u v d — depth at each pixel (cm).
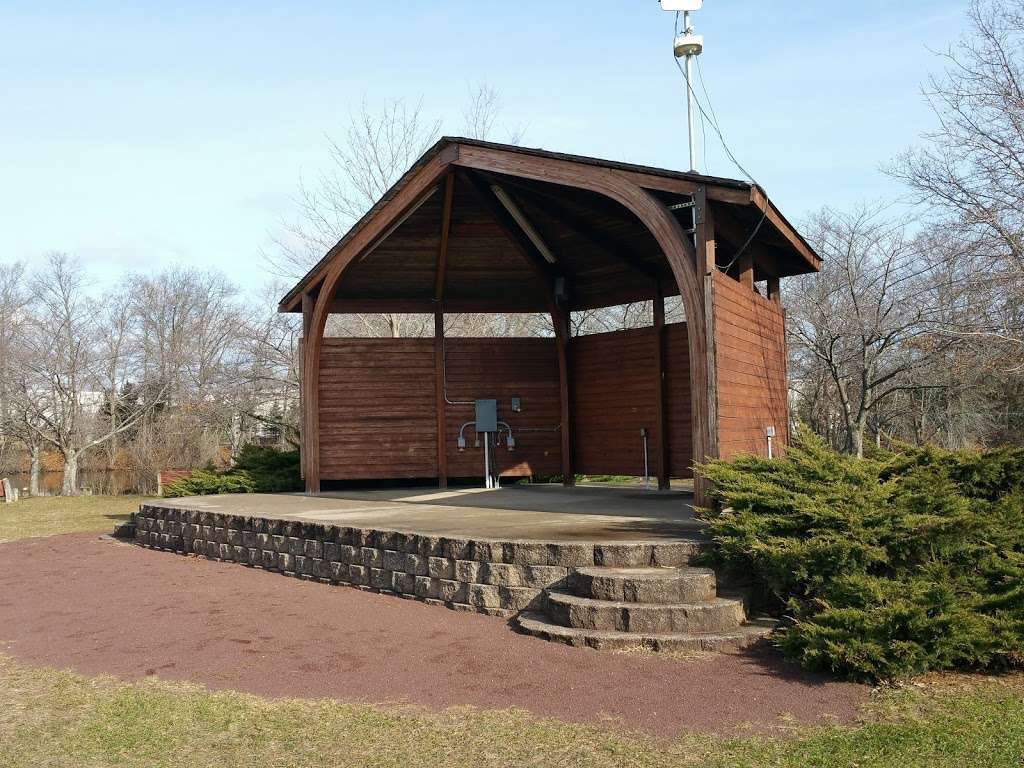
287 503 1248
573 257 1436
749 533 640
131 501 2666
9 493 2945
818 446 727
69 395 3934
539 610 702
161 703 521
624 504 1101
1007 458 696
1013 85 1538
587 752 435
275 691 545
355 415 1512
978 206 1574
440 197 1263
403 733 466
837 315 2111
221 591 884
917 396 2278
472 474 1532
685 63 1066
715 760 421
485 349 1555
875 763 414
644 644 607
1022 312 1620
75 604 848
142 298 4116
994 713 480
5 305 3862
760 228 1045
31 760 439
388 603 789
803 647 569
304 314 1452
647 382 1402
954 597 561
